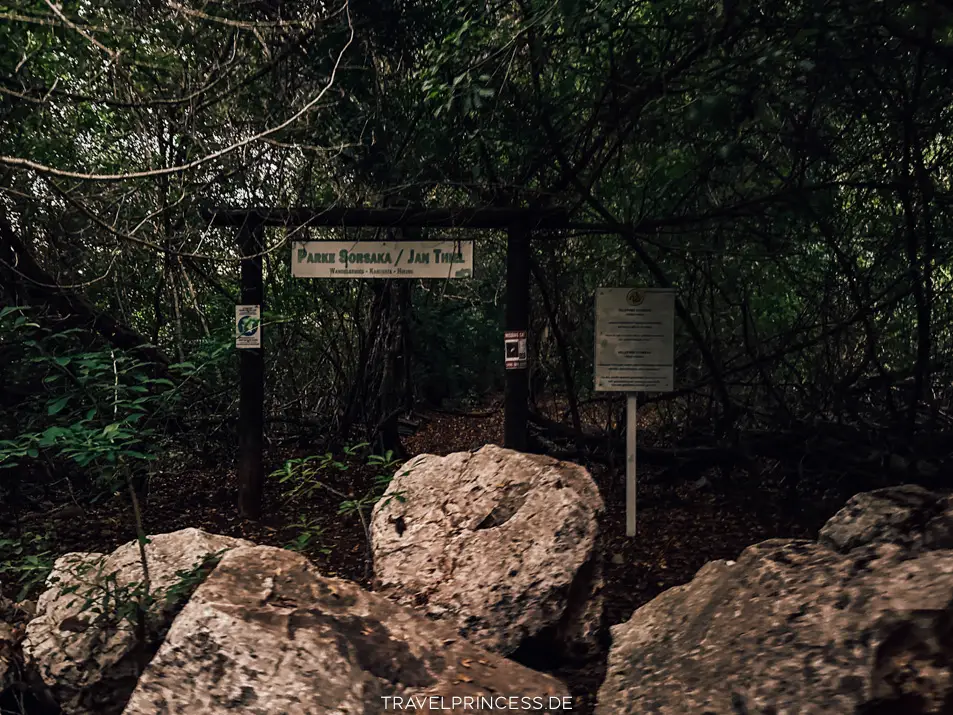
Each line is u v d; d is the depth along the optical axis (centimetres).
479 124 673
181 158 652
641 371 547
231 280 848
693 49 609
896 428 691
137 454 363
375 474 846
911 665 189
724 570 264
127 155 696
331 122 718
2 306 664
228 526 678
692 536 610
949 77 606
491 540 368
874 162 716
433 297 1116
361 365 926
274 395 984
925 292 689
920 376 666
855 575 225
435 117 680
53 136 678
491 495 396
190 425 837
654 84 612
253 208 666
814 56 579
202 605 256
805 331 785
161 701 239
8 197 625
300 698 232
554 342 903
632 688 235
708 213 697
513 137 675
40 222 697
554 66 660
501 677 251
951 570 209
